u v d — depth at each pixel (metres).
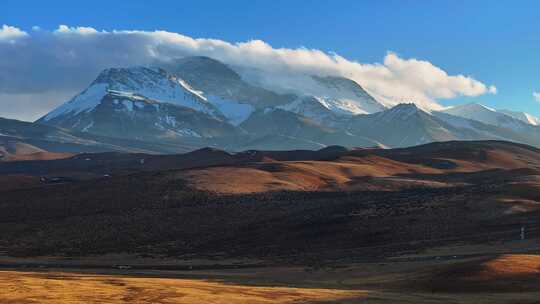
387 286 55.06
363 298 47.41
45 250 101.69
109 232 113.88
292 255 87.44
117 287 51.94
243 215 123.38
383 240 90.81
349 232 97.81
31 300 44.19
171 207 135.62
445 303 44.41
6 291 48.41
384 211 111.12
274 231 105.19
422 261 70.12
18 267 85.12
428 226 95.94
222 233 108.38
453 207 108.81
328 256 83.31
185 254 94.75
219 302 44.72
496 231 88.12
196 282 58.34
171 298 46.06
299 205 131.62
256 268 76.56
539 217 94.88
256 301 45.41
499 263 56.91
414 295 49.53
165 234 110.81
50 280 56.66
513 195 116.75
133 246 102.88
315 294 49.38
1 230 119.25
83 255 97.06
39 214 134.88
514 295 48.19
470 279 53.19
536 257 59.81
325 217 111.38
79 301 44.19
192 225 116.75
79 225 120.62
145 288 51.22
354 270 66.94
